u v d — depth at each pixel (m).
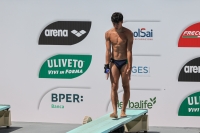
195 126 35.09
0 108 33.41
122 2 34.94
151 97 35.28
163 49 34.84
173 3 34.47
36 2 35.78
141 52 35.03
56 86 36.22
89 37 35.56
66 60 35.97
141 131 34.50
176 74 34.91
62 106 36.28
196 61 34.62
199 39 34.47
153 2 34.62
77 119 36.19
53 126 35.41
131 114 31.70
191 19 34.44
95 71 35.72
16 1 35.94
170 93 35.06
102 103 35.84
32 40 36.09
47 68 36.19
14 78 36.50
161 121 35.31
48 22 35.84
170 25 34.62
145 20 34.78
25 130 33.94
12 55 36.34
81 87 35.97
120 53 29.05
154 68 35.03
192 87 34.84
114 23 28.25
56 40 35.94
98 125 28.27
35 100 36.50
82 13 35.47
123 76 29.27
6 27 36.19
